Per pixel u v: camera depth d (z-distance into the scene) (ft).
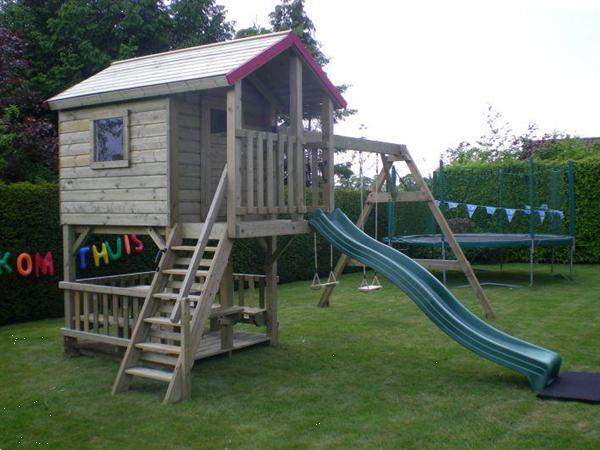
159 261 21.04
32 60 55.42
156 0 58.54
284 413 16.87
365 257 22.35
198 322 18.78
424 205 51.72
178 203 21.54
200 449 14.44
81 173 23.82
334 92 24.63
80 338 23.44
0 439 15.15
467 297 37.04
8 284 29.81
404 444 14.53
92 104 23.02
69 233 24.53
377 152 31.27
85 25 55.06
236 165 20.13
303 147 23.44
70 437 15.25
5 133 40.16
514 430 15.28
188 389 18.20
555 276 45.88
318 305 34.19
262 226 21.33
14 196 29.96
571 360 21.74
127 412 17.07
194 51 24.26
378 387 19.24
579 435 14.85
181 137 22.45
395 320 30.09
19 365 22.44
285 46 22.02
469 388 18.99
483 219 55.88
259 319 24.25
